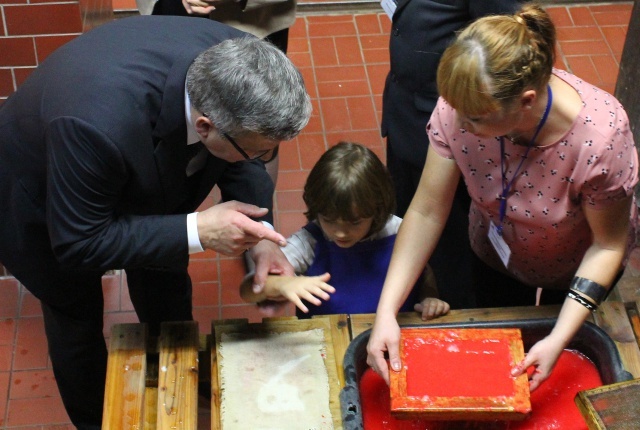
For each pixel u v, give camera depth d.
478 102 1.37
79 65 1.65
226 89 1.49
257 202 2.02
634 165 1.54
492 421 1.59
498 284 2.17
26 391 2.70
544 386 1.66
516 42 1.36
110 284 3.03
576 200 1.62
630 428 1.37
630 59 3.17
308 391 1.64
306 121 1.55
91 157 1.56
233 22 2.71
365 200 1.86
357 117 3.78
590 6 4.45
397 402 1.52
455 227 2.59
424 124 2.44
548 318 1.78
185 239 1.68
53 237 1.67
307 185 1.93
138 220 1.69
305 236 2.04
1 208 1.88
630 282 2.95
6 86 2.73
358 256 2.04
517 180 1.64
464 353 1.62
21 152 1.78
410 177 2.65
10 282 3.01
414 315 1.83
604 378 1.65
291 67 1.55
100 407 2.36
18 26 2.57
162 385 1.67
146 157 1.65
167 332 1.77
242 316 2.96
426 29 2.28
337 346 1.74
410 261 1.75
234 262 3.12
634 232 1.85
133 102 1.60
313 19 4.36
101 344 2.22
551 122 1.51
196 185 1.89
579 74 4.04
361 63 4.09
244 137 1.54
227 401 1.62
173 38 1.71
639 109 3.16
